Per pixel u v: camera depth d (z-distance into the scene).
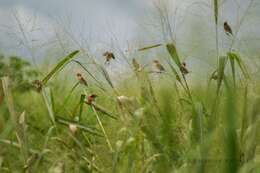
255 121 7.26
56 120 8.41
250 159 7.21
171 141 7.85
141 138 7.81
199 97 8.17
